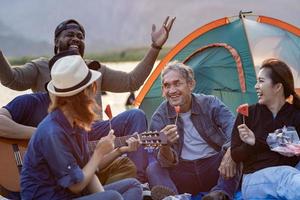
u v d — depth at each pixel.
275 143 4.65
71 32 5.49
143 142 4.54
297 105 4.75
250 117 4.75
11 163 4.97
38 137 3.89
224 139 5.05
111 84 5.87
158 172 4.97
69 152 3.88
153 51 5.98
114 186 4.39
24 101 5.05
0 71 5.39
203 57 6.51
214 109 5.08
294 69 6.46
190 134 5.08
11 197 4.96
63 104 3.93
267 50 6.41
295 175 4.34
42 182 3.93
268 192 4.44
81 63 3.96
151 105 6.75
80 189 3.91
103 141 4.01
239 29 6.52
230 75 6.32
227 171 4.80
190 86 5.03
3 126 4.94
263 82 4.70
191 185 5.08
